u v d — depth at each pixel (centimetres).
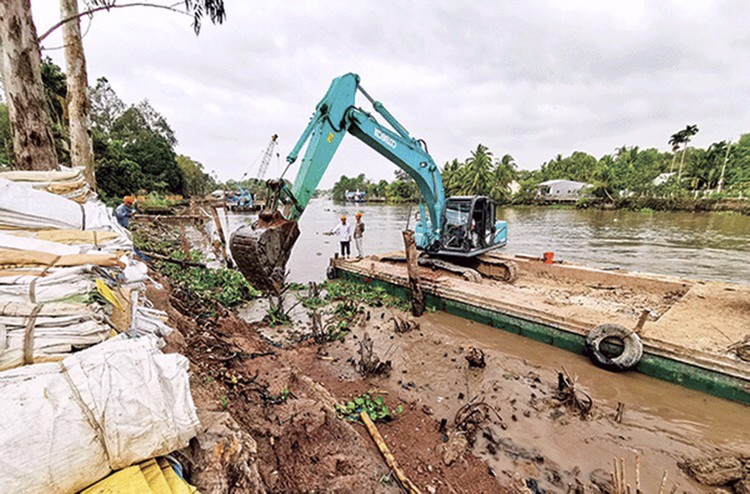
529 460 405
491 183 5184
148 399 157
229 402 333
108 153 2917
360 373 607
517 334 751
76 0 686
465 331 781
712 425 468
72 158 744
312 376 597
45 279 179
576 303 839
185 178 5397
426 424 470
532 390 550
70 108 723
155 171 4294
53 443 132
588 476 383
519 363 637
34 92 339
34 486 125
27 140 338
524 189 6016
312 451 325
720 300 723
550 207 5056
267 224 478
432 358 656
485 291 853
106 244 246
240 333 615
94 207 287
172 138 5503
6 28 316
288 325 820
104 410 146
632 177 5225
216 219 1474
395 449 414
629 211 4272
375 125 756
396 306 948
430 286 919
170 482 158
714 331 596
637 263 1484
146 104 5147
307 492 277
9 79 326
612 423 471
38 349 158
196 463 197
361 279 1122
